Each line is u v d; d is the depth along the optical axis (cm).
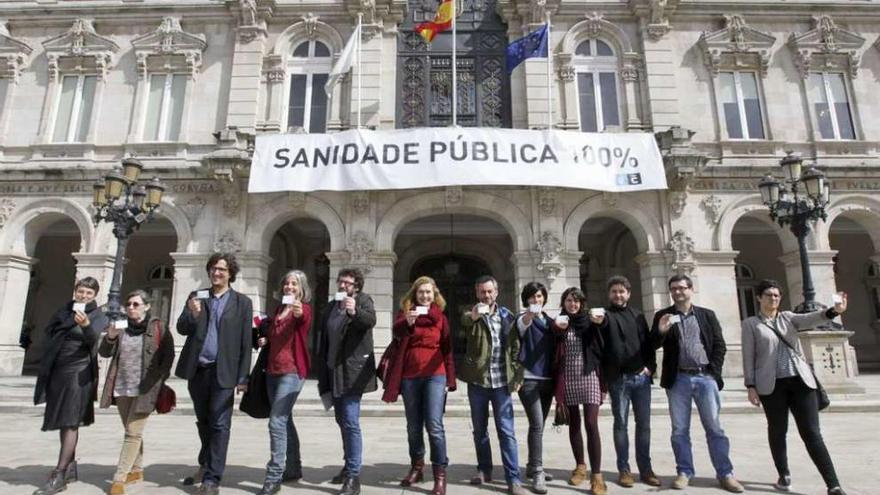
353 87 1797
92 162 1778
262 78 1841
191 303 589
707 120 1817
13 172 1733
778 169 1711
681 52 1872
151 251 2267
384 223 1673
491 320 598
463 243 2244
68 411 579
